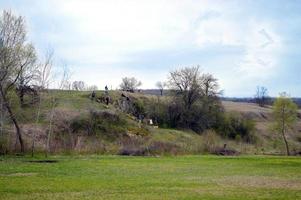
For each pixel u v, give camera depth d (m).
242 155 76.25
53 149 64.69
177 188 32.69
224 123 126.25
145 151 69.69
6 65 62.09
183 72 132.00
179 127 126.25
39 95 74.75
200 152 77.06
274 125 107.50
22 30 77.31
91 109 96.31
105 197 28.33
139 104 127.56
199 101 130.00
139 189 31.89
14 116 63.25
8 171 42.66
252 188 33.16
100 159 58.38
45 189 31.17
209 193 30.36
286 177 41.34
